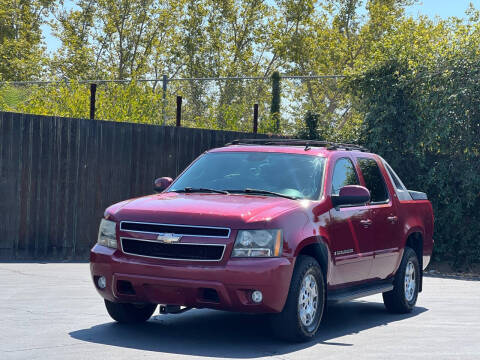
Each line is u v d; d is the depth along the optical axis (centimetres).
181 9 5466
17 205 1350
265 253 664
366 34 5375
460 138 1609
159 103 1998
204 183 802
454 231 1628
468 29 1669
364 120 1766
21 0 5797
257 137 1708
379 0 5462
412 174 1694
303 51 5325
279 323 686
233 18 5450
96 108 1938
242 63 5372
